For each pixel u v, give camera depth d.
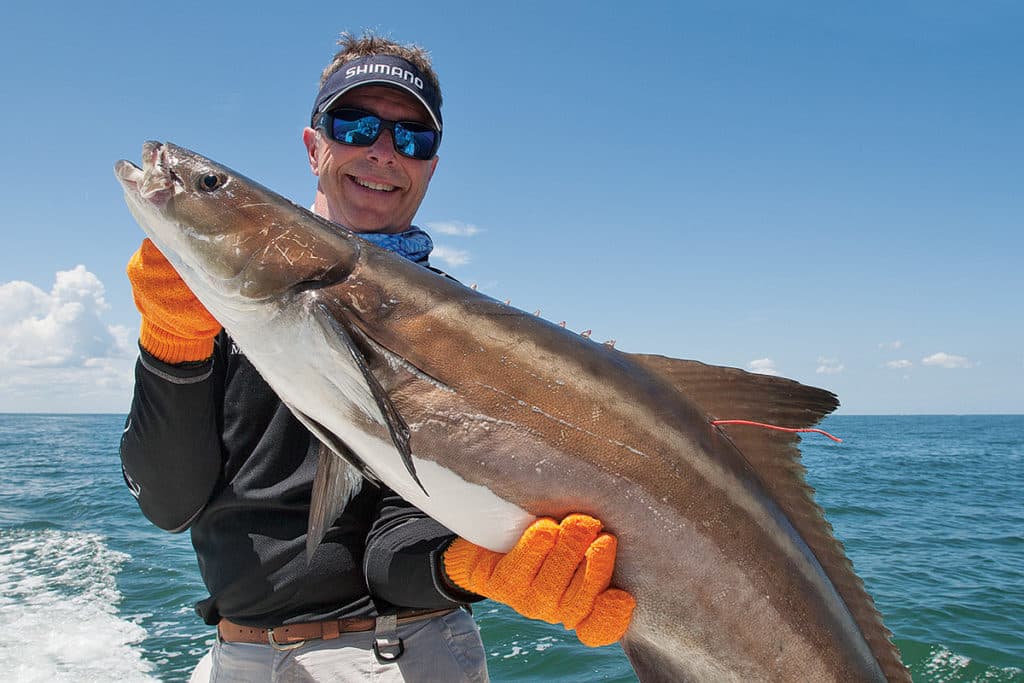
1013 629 2.14
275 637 0.79
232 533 0.80
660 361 0.76
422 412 0.71
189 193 0.74
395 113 0.98
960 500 4.85
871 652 0.74
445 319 0.72
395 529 0.79
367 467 0.73
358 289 0.72
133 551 2.96
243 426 0.81
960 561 3.00
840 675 0.72
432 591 0.74
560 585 0.67
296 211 0.75
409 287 0.74
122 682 1.67
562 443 0.70
